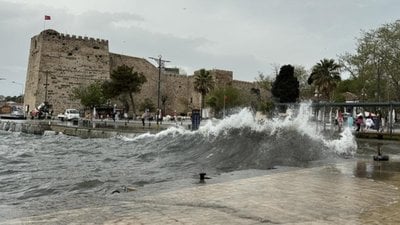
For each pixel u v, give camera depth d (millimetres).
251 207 7418
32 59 85438
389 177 11367
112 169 16609
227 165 16375
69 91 82000
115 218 6578
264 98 86625
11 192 12281
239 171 13203
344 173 12172
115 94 80688
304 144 18766
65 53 82438
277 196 8469
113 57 89938
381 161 15789
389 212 7074
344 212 7074
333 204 7707
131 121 59281
